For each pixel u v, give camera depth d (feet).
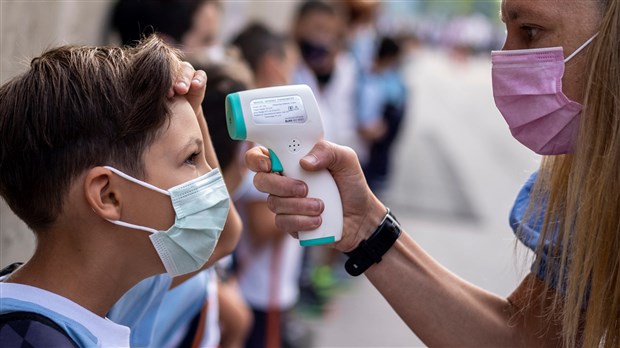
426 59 134.82
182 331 6.97
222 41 17.11
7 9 6.79
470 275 18.61
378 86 20.65
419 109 59.26
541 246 5.49
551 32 4.98
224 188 4.73
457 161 36.47
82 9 9.38
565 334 5.06
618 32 4.66
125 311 5.64
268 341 10.53
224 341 9.06
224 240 6.01
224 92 7.13
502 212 26.07
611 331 4.87
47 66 4.37
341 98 16.49
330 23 14.71
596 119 4.81
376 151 22.84
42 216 4.37
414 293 5.65
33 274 4.43
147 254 4.54
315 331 15.06
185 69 4.70
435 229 22.63
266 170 5.14
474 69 122.01
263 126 4.95
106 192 4.35
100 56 4.44
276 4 24.23
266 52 10.32
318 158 5.07
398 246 5.65
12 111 4.32
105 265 4.47
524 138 5.39
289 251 10.59
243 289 10.44
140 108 4.30
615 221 4.76
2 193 4.45
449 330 5.63
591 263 4.84
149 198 4.42
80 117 4.24
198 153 4.67
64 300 4.30
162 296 6.00
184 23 9.73
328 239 5.23
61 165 4.26
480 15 168.76
